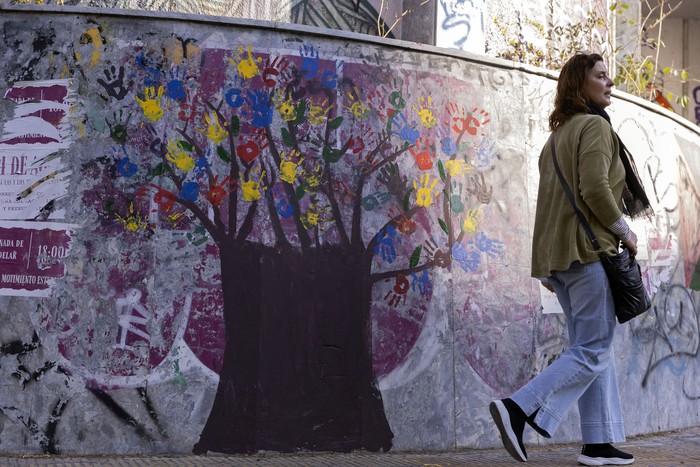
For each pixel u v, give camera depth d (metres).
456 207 5.01
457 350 4.89
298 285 4.61
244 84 4.69
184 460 4.21
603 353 4.16
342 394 4.59
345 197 4.75
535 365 5.14
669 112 6.27
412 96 4.98
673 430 5.95
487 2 6.53
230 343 4.48
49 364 4.33
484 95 5.21
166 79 4.61
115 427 4.32
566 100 4.46
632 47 8.83
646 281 5.82
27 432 4.29
